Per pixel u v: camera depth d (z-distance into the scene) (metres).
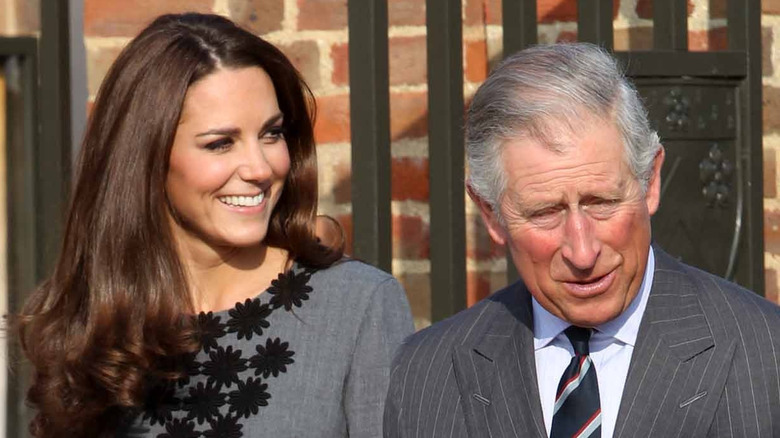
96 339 9.11
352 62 10.45
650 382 7.50
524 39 10.41
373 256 10.48
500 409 7.79
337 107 11.68
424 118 11.59
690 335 7.56
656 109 10.57
